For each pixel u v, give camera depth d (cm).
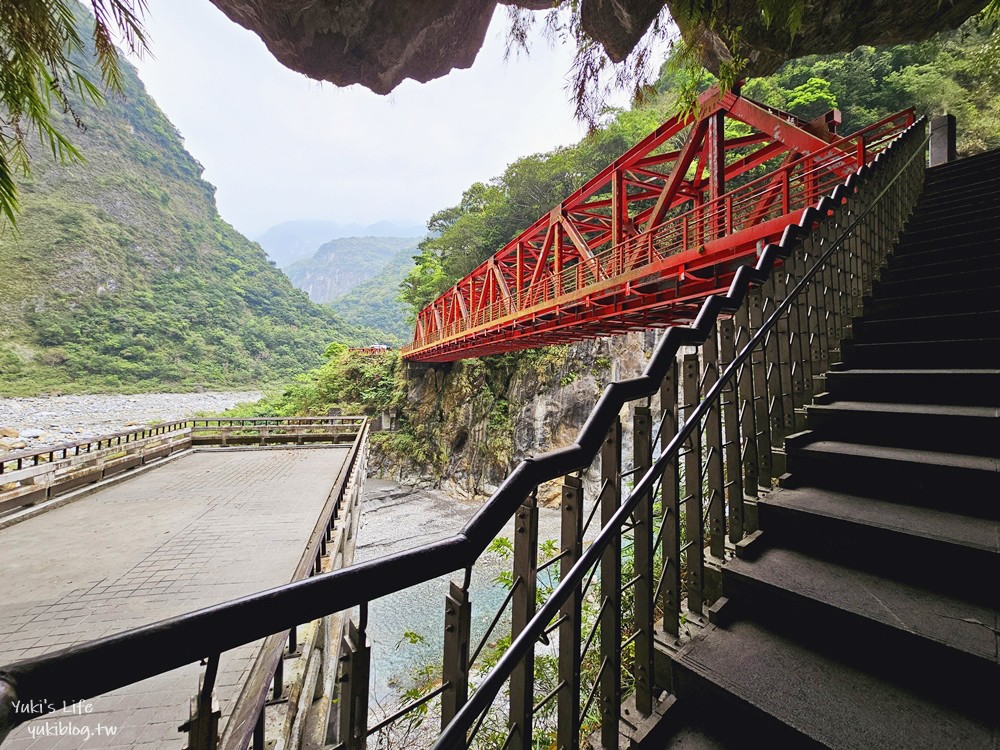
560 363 2089
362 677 86
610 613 130
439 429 2623
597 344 1995
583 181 2589
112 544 530
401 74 699
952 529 158
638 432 149
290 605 71
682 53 340
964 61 1795
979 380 223
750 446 205
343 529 494
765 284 236
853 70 2064
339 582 77
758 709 124
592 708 239
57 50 173
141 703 286
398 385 2988
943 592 148
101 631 359
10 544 529
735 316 214
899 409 221
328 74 662
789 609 154
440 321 2509
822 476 212
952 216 480
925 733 112
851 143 683
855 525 168
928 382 239
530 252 1748
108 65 187
